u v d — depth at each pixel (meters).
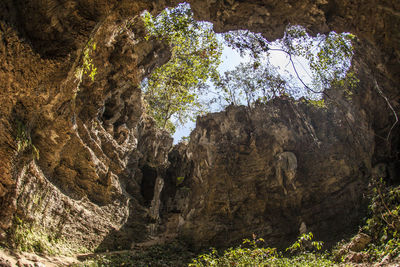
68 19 9.29
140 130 26.36
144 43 18.78
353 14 12.27
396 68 14.84
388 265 10.20
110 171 19.66
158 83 24.72
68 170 16.27
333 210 20.52
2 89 9.41
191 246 22.14
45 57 9.32
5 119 10.04
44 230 13.30
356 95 21.03
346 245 14.34
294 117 25.56
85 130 17.41
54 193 14.23
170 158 32.22
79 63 10.46
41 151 13.98
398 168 17.81
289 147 24.22
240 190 23.89
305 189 22.41
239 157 25.17
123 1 11.12
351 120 22.66
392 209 13.70
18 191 11.28
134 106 22.42
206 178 25.20
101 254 16.14
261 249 10.70
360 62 18.50
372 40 13.39
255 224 22.30
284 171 23.11
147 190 26.78
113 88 19.02
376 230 13.73
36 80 9.73
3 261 9.23
